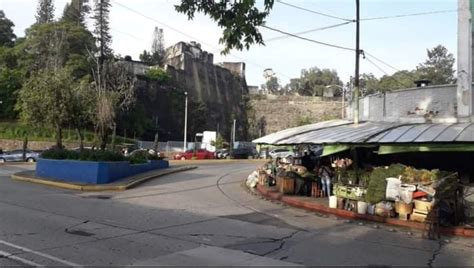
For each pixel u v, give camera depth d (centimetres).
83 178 2081
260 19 839
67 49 7931
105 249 851
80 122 3294
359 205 1408
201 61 10625
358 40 2067
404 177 1352
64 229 1028
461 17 1652
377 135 1566
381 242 1072
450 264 879
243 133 11419
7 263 730
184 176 2709
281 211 1513
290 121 11594
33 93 3097
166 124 8969
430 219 1184
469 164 1617
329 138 1698
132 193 1858
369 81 7112
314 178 1834
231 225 1192
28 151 4616
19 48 8419
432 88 1784
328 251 935
